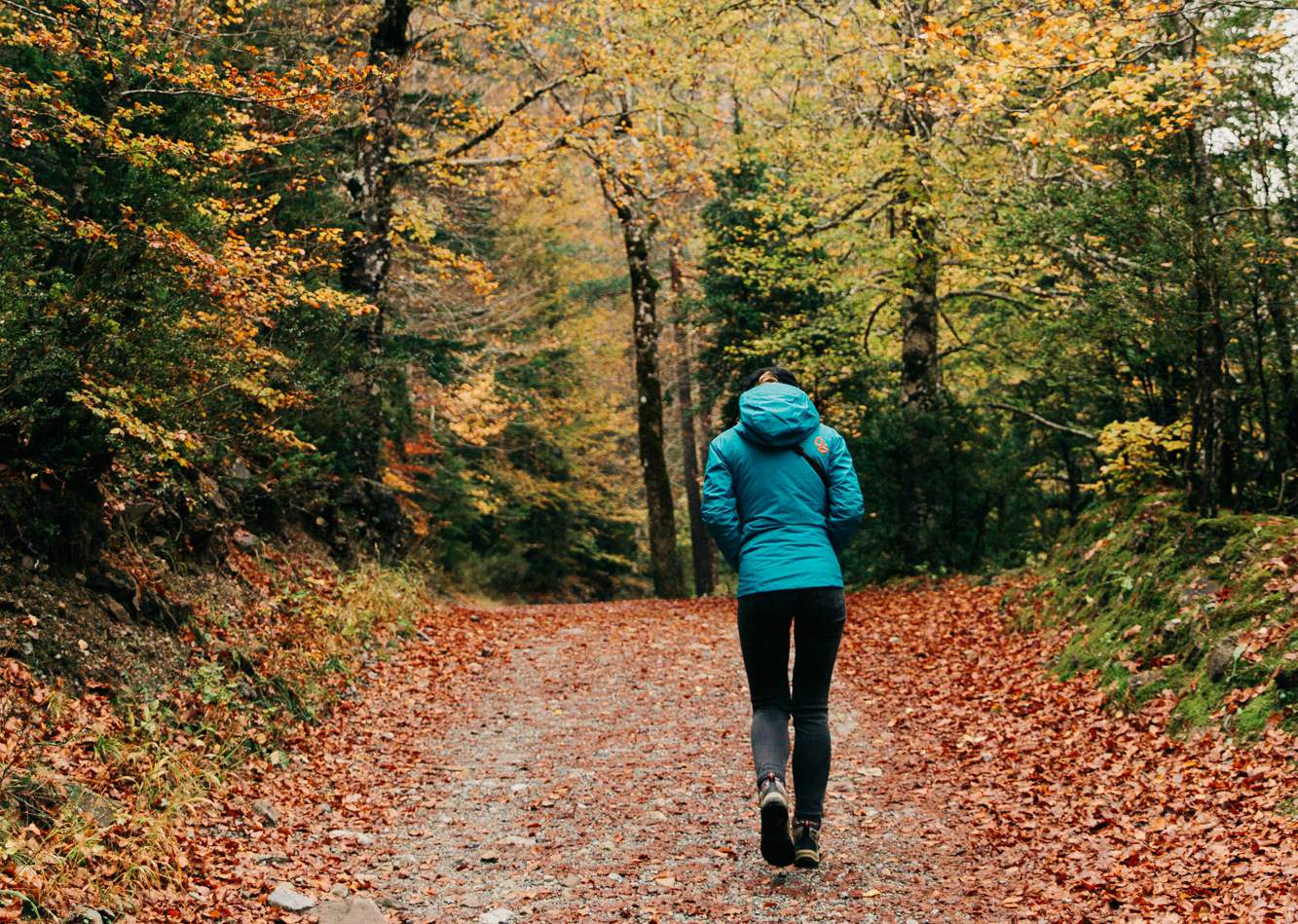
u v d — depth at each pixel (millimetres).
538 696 7770
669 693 7727
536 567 24344
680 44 12648
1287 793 4062
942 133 11312
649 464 18266
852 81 12516
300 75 6484
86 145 5883
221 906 3623
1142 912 3426
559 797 5289
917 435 12266
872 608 11109
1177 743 5027
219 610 6859
